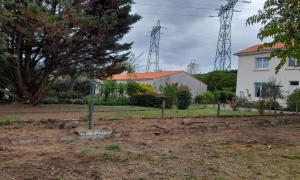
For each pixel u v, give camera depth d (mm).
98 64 20625
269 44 12555
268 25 12039
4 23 14859
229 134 10414
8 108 16984
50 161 5922
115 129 9570
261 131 11516
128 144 7898
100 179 5254
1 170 5281
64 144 7539
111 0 18078
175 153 7211
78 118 11570
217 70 53688
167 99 22156
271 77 32594
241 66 38562
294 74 33156
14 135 8117
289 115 18484
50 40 17391
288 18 11758
